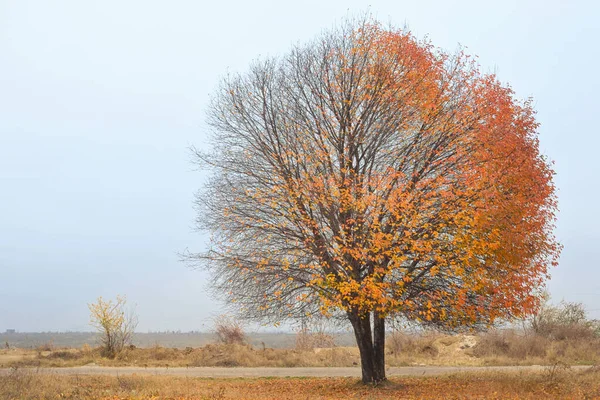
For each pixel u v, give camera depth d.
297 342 41.03
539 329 43.19
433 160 19.66
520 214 17.28
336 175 19.52
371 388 20.25
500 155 18.02
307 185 19.42
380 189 18.62
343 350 38.59
